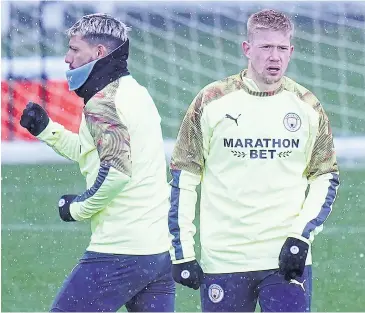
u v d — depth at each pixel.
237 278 16.58
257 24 16.44
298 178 16.75
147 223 16.86
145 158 16.89
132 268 16.80
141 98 17.06
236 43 64.44
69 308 16.94
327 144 16.81
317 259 28.31
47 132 18.47
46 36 60.88
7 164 39.66
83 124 16.95
